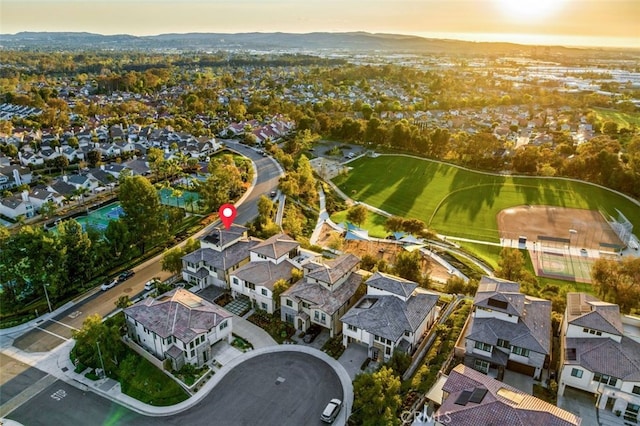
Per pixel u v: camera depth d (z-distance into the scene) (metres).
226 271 73.31
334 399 50.88
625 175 131.62
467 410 40.47
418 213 122.00
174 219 100.19
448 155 166.00
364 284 68.12
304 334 62.78
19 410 50.75
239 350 59.91
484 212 122.00
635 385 46.59
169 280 77.75
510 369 54.53
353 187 140.25
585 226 112.88
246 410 50.34
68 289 73.69
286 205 116.88
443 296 72.62
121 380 54.97
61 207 116.19
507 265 79.56
